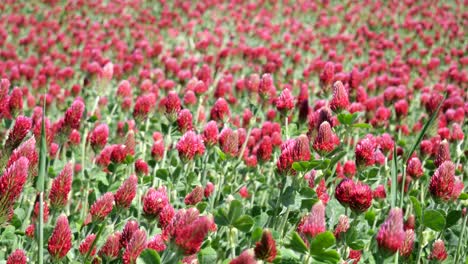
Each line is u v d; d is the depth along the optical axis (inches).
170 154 44.8
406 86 81.0
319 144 31.7
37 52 105.7
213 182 41.8
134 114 42.4
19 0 157.6
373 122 50.0
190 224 25.5
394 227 26.1
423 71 95.0
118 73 75.7
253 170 43.0
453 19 162.9
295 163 28.7
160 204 29.4
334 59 99.2
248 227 27.3
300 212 31.5
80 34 114.4
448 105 57.3
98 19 150.2
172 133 39.8
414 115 71.0
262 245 25.6
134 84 72.4
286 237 29.7
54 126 44.0
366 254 32.7
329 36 145.3
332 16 168.2
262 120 55.7
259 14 160.9
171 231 25.6
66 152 46.9
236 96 65.3
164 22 134.6
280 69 80.2
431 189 31.1
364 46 125.7
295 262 26.6
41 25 125.2
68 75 76.4
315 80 83.2
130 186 31.2
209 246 28.5
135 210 37.2
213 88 69.0
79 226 33.7
